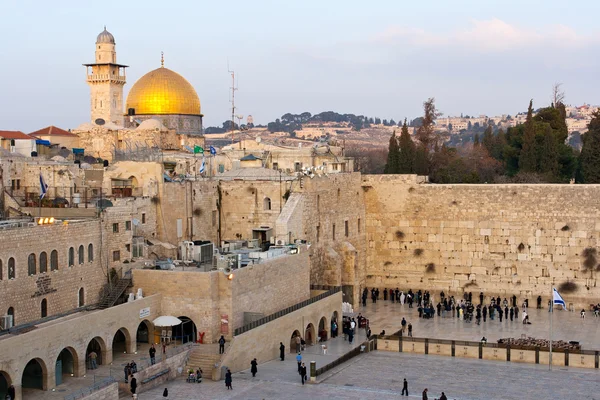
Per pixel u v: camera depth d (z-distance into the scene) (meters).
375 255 103.44
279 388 59.47
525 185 97.00
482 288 98.75
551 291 96.06
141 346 65.88
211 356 62.94
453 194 99.81
